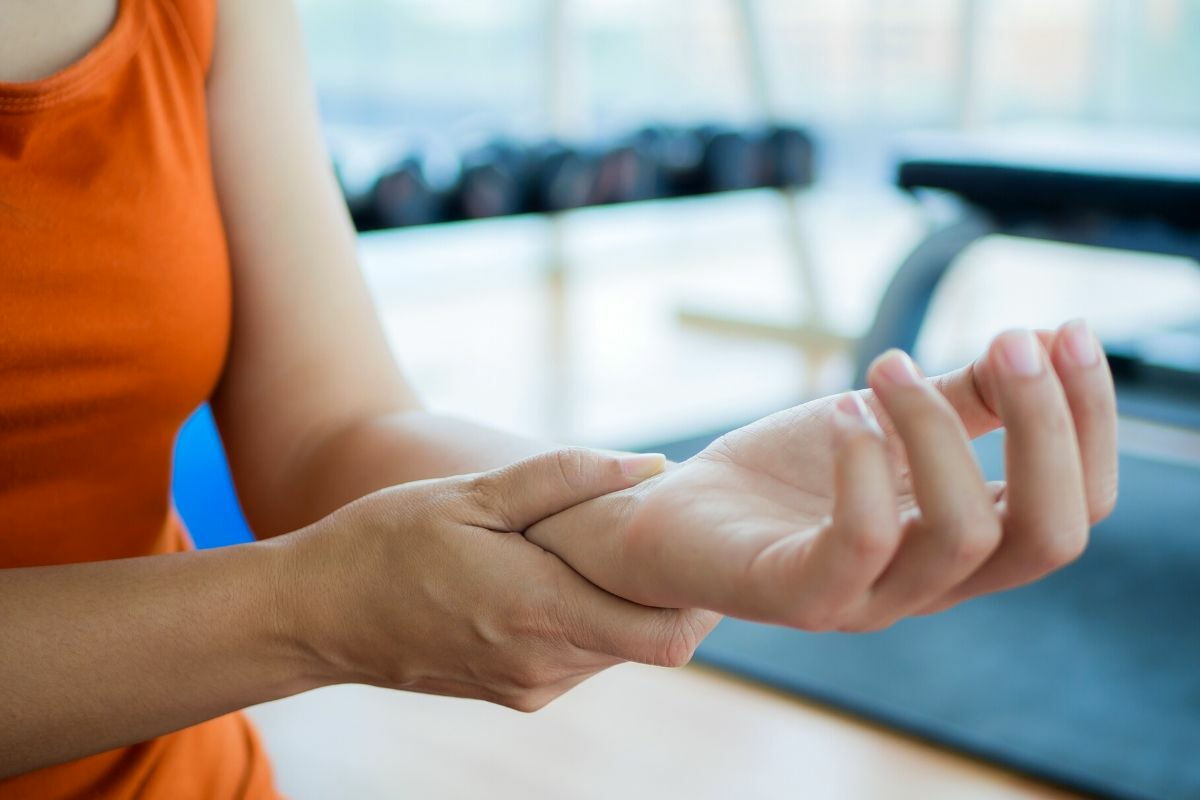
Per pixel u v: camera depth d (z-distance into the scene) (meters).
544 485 0.61
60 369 0.68
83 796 0.69
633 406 3.18
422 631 0.62
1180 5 4.65
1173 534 2.38
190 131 0.73
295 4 0.81
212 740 0.75
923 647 1.89
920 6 5.21
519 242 5.14
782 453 0.60
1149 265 4.87
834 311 4.36
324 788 1.50
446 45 5.00
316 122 0.81
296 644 0.63
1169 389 3.13
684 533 0.57
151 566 0.63
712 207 5.87
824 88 5.54
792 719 1.69
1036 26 4.91
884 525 0.51
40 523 0.70
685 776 1.54
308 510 0.75
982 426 0.61
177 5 0.73
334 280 0.78
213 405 0.80
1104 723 1.66
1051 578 2.15
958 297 4.50
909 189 2.81
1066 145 2.73
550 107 4.78
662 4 5.72
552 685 0.64
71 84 0.68
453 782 1.52
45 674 0.61
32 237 0.66
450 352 3.65
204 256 0.72
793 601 0.53
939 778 1.55
